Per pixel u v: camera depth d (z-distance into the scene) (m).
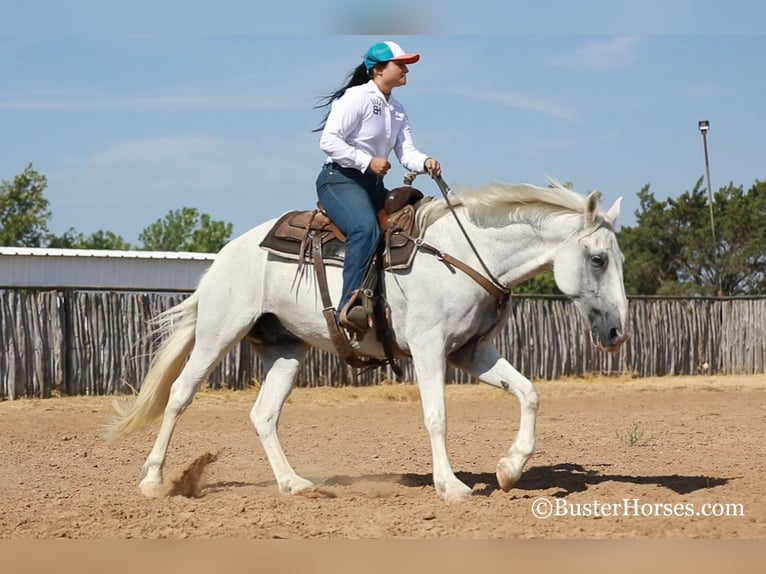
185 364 9.13
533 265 7.78
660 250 44.97
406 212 7.99
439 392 7.75
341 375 20.70
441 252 7.79
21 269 25.33
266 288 8.50
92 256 26.09
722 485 8.38
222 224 54.03
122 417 8.93
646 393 20.52
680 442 11.80
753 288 43.50
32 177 46.41
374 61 8.16
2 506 7.89
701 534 6.45
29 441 12.55
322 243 8.23
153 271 26.83
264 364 8.86
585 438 12.34
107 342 18.27
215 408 17.00
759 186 44.69
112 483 9.32
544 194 7.72
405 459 10.81
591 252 7.52
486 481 9.00
